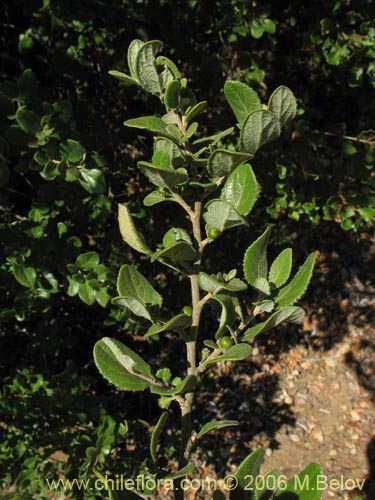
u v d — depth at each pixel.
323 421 4.33
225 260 3.69
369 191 3.45
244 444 4.20
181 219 3.44
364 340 4.72
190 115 1.27
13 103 2.45
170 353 4.41
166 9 3.05
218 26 3.15
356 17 3.22
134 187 3.45
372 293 4.95
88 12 2.91
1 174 2.37
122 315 3.26
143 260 3.54
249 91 1.24
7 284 2.67
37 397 3.02
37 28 3.00
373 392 4.48
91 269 2.70
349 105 4.49
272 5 3.47
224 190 1.23
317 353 4.71
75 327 4.01
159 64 1.28
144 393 4.18
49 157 2.37
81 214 3.05
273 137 1.16
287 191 3.46
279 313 1.14
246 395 4.47
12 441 3.06
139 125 1.25
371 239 5.16
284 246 3.97
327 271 5.06
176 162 1.20
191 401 1.30
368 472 3.99
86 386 3.31
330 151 3.50
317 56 3.57
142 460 3.18
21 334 3.43
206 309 4.14
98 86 3.39
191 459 4.12
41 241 2.60
